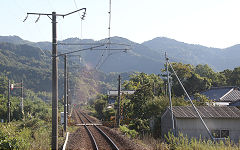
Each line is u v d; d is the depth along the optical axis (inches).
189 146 547.5
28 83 6146.7
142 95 1562.5
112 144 761.0
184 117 926.4
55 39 556.4
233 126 947.3
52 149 543.8
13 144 600.4
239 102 1318.9
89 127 1430.9
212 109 1004.6
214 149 510.9
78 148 694.5
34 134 863.1
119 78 1352.1
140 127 1203.9
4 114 1775.3
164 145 617.0
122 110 1576.0
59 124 1401.3
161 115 1110.4
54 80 552.1
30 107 1991.9
